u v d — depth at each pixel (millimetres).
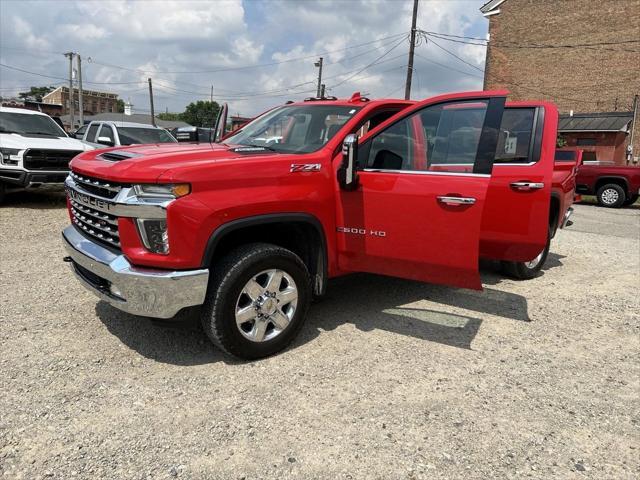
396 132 3951
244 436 2764
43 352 3605
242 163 3379
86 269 3646
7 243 6758
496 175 4727
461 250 3463
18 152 9297
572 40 30172
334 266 4004
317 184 3756
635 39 28562
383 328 4289
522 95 31953
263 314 3547
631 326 4609
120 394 3123
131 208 3111
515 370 3654
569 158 15898
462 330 4340
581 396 3330
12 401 2994
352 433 2822
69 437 2697
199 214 3143
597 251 7949
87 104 95625
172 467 2504
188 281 3150
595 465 2643
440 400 3199
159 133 12359
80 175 3709
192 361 3568
